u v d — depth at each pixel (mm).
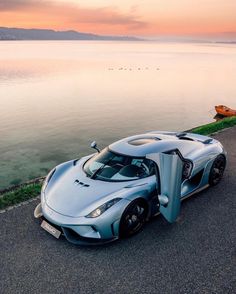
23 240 4652
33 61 139750
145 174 5004
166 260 4195
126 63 129000
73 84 63625
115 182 4867
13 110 38188
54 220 4473
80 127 30016
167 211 4617
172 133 6629
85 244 4422
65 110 38375
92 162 5434
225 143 8812
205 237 4672
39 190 6141
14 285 3818
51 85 61906
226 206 5527
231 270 3998
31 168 17156
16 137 25797
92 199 4590
